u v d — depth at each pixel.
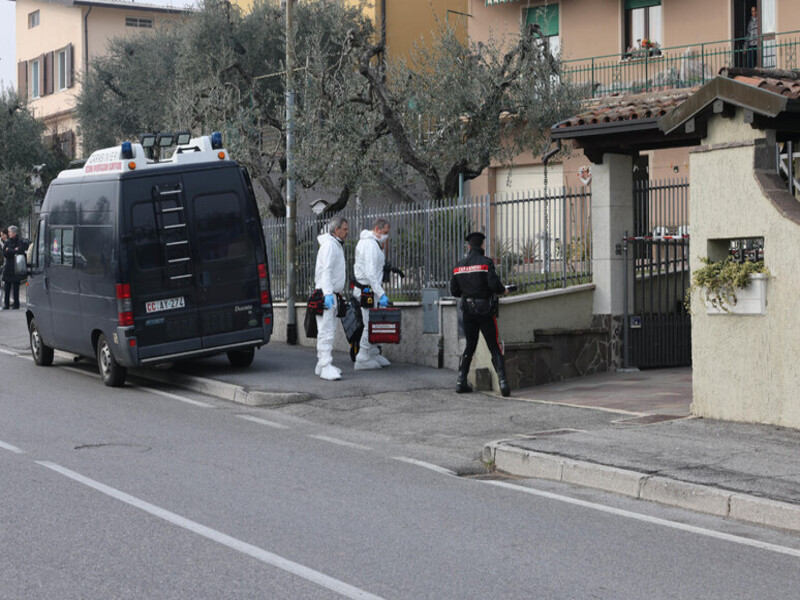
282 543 6.33
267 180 21.12
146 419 11.45
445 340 14.95
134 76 33.69
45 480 8.13
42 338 16.17
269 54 28.81
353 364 15.41
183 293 13.66
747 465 8.17
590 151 14.64
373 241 14.50
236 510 7.20
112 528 6.67
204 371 14.71
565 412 11.38
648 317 14.98
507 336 13.83
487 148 18.23
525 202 14.53
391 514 7.14
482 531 6.68
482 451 9.48
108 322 13.69
